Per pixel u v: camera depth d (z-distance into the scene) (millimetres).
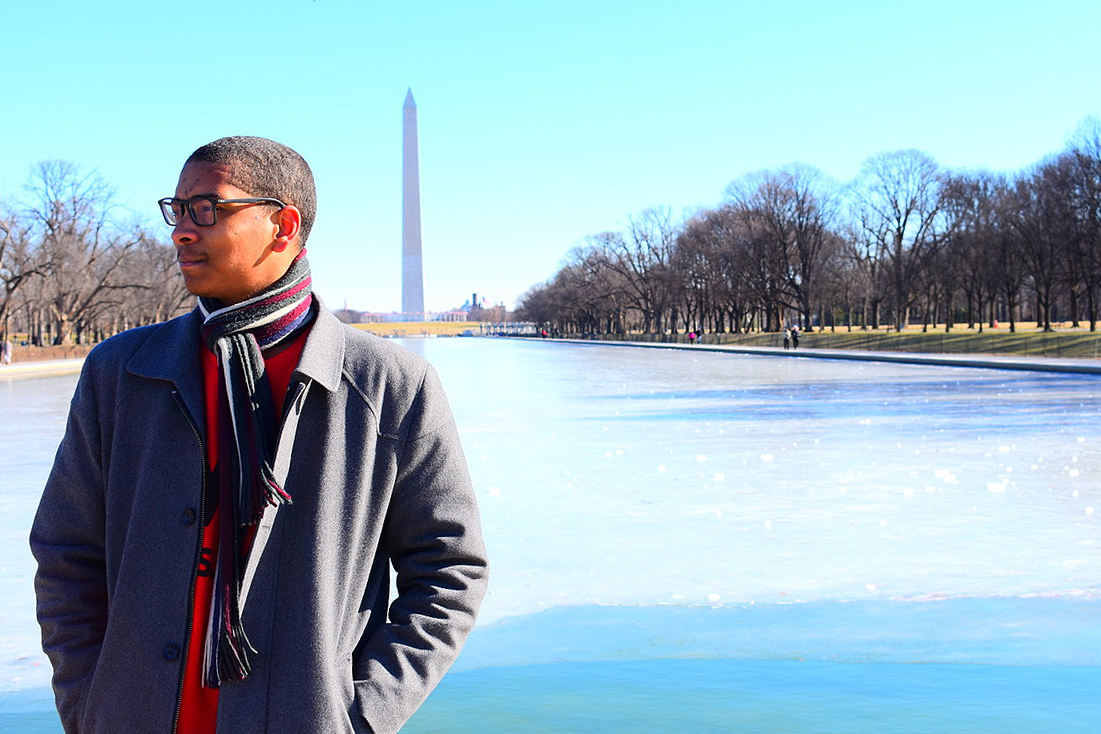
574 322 157125
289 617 1814
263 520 1811
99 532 1939
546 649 5027
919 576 6332
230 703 1761
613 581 6316
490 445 13883
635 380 31438
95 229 66250
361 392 1951
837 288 94312
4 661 5004
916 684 4465
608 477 10688
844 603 5766
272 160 1968
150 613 1796
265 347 1941
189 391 1857
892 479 10289
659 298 111000
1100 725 3953
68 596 1896
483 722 4039
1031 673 4582
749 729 3943
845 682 4488
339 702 1796
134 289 71688
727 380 30453
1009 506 8680
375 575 2039
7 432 16922
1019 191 70188
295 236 2000
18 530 8242
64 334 66562
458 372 39188
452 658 1963
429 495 2010
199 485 1836
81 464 1919
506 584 6277
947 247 76500
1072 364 34531
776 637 5172
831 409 19094
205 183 1906
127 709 1780
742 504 8961
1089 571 6383
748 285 85625
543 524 8133
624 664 4770
